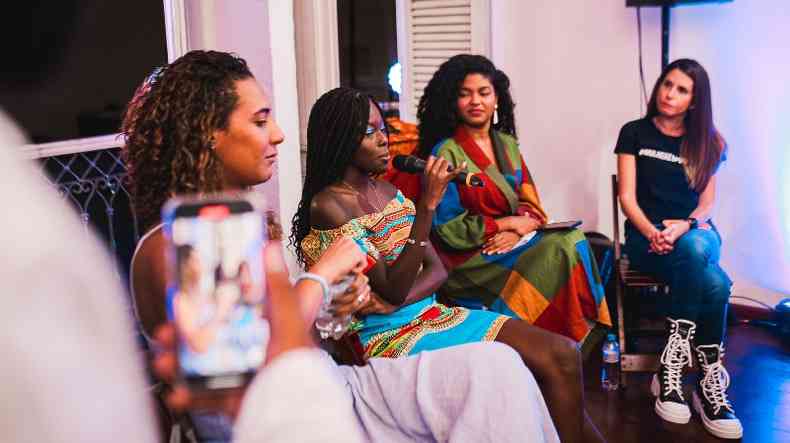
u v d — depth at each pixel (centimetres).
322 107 237
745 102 408
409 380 178
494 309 308
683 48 415
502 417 166
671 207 358
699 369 321
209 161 142
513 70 444
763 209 412
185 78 142
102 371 42
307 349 62
